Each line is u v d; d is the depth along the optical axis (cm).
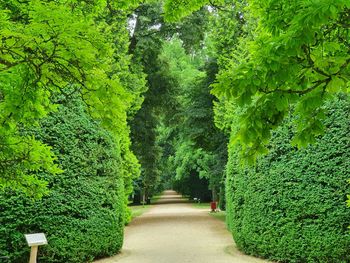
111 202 1039
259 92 314
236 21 1739
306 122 356
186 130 2242
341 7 251
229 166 1163
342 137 802
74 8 563
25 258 837
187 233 1580
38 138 888
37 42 339
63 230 890
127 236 1546
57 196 891
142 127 2336
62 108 941
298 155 861
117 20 1653
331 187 802
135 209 3497
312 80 312
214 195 3488
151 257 1022
